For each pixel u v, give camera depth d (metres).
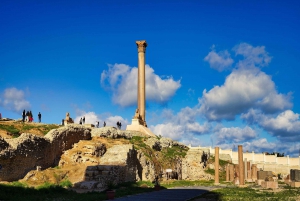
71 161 42.81
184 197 31.55
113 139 58.41
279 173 91.38
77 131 48.78
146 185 43.16
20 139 34.81
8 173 32.09
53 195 28.92
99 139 54.59
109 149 47.72
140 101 82.44
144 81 83.75
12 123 47.97
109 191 29.00
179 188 43.66
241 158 51.44
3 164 31.42
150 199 29.45
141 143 62.78
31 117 57.25
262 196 34.09
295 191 40.84
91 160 43.94
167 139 73.75
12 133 41.78
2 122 47.25
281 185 53.94
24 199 25.72
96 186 34.97
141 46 85.25
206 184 52.94
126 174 44.00
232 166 64.19
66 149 45.03
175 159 65.25
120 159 44.78
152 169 53.19
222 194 35.06
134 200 28.47
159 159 61.59
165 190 40.12
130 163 46.97
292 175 53.72
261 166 94.12
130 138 65.31
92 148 45.72
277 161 93.94
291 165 92.56
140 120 78.38
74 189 33.38
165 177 58.34
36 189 30.08
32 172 34.66
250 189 43.25
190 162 68.38
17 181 32.12
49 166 39.88
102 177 37.38
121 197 30.88
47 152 39.62
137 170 48.34
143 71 84.06
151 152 60.91
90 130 56.53
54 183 33.44
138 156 51.41
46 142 39.66
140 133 70.12
